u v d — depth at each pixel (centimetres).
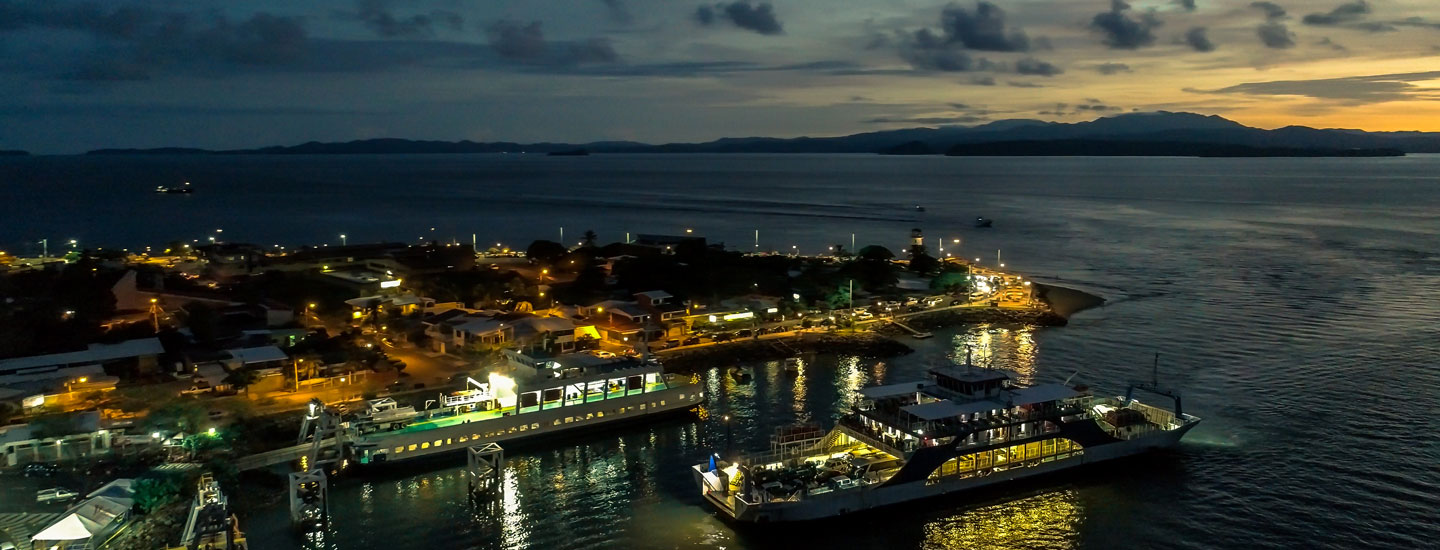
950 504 8188
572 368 10606
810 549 7444
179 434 8850
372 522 7881
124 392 10550
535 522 7925
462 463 9344
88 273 16600
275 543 7412
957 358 13888
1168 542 7450
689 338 14525
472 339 13375
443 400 10150
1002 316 16738
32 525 6919
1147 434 9131
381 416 9569
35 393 10069
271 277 17350
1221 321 16150
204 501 7550
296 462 8988
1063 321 16412
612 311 15162
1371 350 13488
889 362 13712
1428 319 15838
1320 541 7394
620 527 7831
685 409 10900
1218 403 10981
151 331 13075
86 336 12600
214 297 15775
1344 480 8556
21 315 12988
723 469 8375
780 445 9219
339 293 16050
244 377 10912
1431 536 7419
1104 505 8144
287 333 13175
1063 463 8781
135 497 7319
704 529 7788
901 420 8494
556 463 9375
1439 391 11281
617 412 10381
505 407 10056
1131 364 13162
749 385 12362
